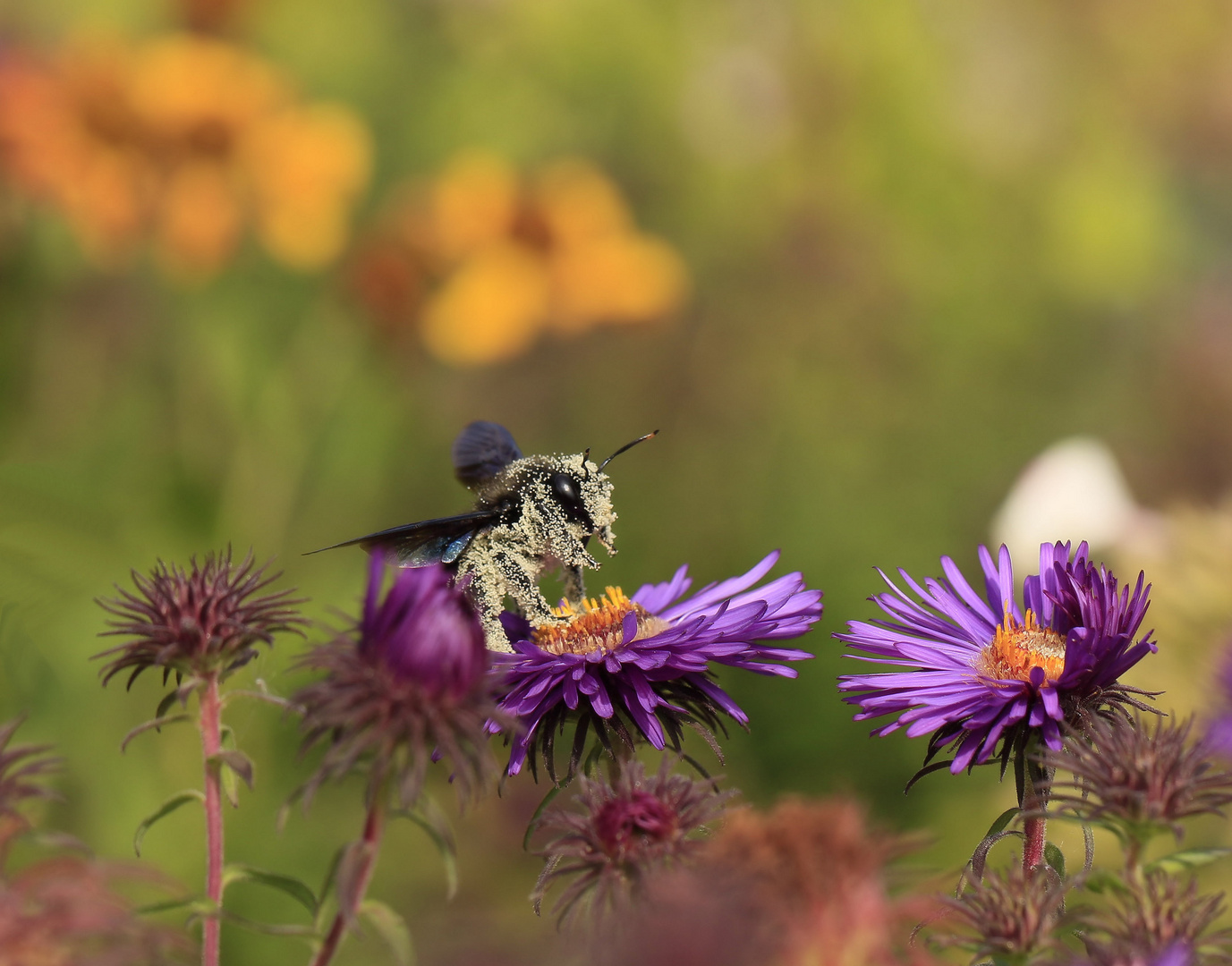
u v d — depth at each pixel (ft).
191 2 23.99
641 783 7.77
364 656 6.91
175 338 22.31
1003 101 30.91
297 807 17.87
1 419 20.49
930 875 7.06
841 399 26.73
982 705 8.33
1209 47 34.14
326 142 22.13
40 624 16.42
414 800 6.72
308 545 22.07
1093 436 27.86
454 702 6.81
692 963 6.15
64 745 16.24
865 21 29.55
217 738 8.06
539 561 11.02
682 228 28.14
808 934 6.27
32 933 5.82
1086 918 6.81
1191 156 35.50
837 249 27.71
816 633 21.52
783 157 28.71
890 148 28.94
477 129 27.25
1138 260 30.04
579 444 26.05
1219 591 15.21
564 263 23.53
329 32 27.30
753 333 27.25
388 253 23.20
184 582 8.16
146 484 20.44
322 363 23.40
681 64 28.45
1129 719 7.83
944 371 27.48
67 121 20.25
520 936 7.13
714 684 9.33
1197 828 13.11
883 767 19.69
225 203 21.35
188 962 7.52
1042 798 7.77
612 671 9.05
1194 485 27.12
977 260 28.55
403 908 16.24
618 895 7.09
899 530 24.58
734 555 24.35
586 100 28.12
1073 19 33.55
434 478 24.38
